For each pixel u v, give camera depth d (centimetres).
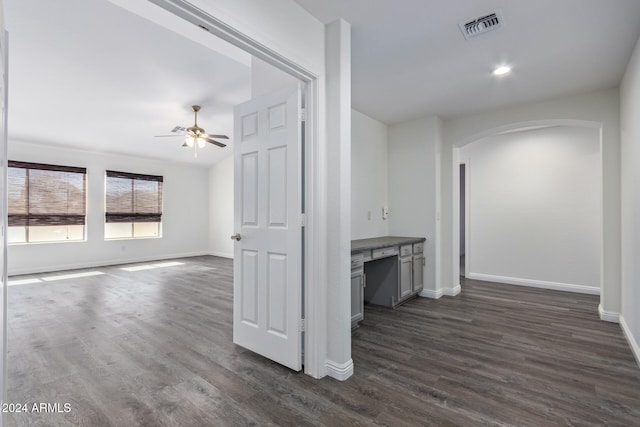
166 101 497
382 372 225
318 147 218
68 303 396
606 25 224
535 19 219
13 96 446
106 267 673
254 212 250
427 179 433
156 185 788
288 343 228
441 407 184
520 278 500
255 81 283
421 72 299
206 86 459
